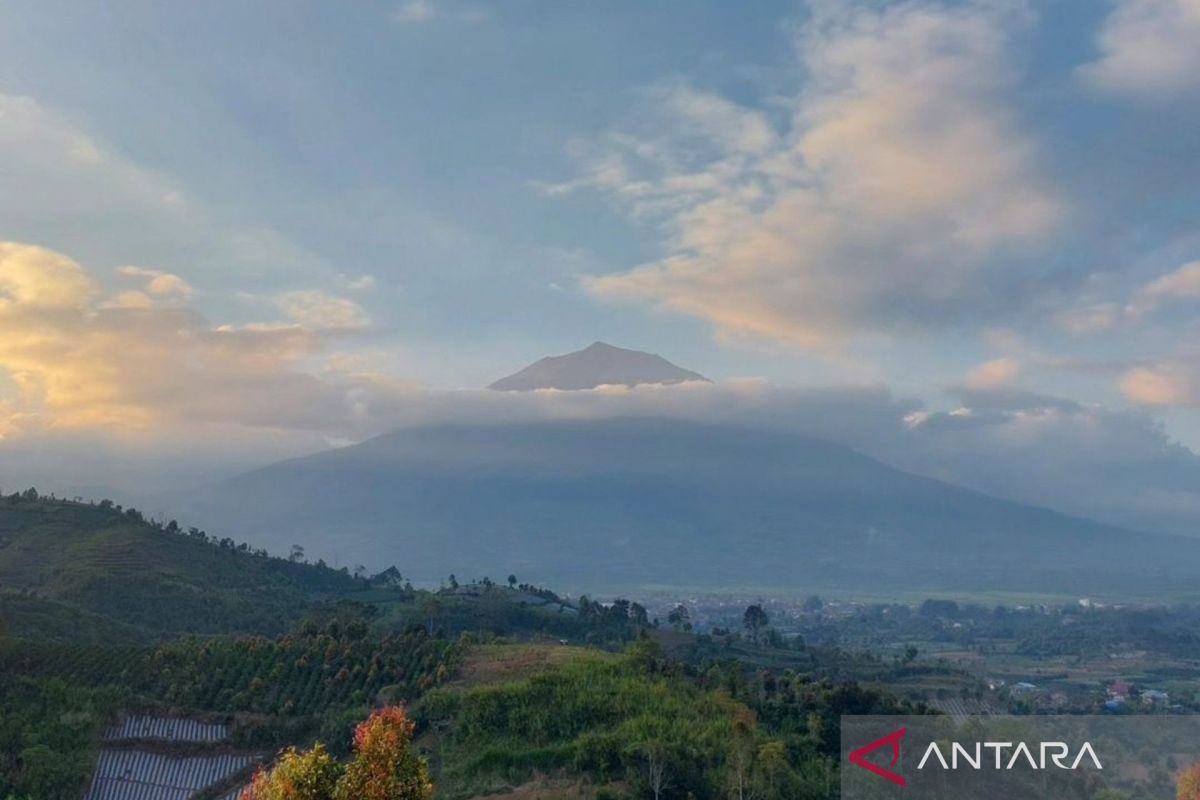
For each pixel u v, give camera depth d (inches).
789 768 1940.2
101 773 2149.4
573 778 1908.2
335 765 1035.9
